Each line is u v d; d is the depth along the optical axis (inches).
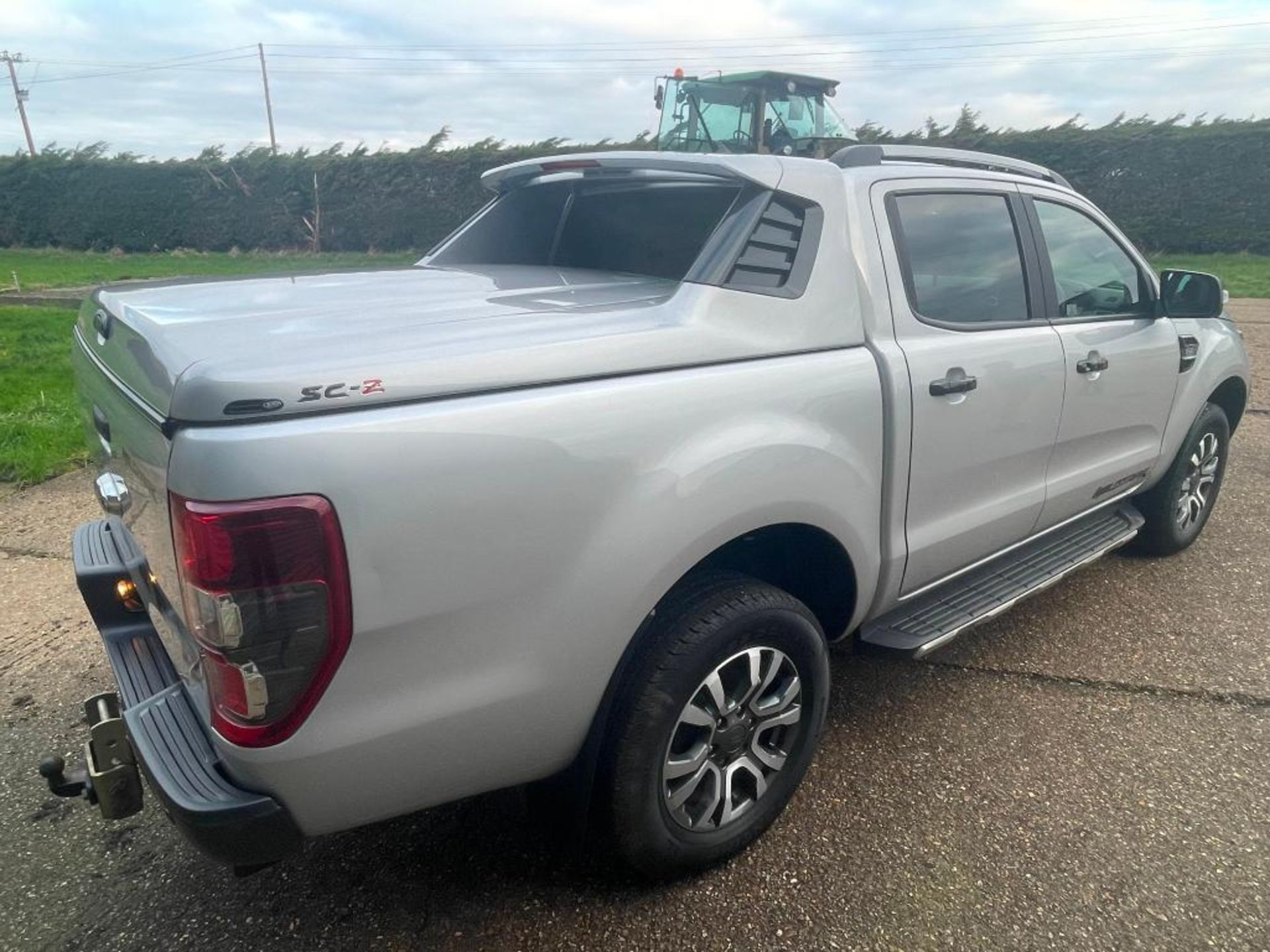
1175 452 169.6
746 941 90.9
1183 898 95.7
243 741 69.9
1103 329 143.9
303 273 125.7
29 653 148.4
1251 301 609.9
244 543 65.3
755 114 439.2
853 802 111.0
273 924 93.6
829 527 100.7
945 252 120.7
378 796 76.2
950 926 92.4
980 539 126.7
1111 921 92.8
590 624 81.2
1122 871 99.5
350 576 68.7
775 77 430.3
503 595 76.3
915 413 109.0
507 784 84.8
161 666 92.7
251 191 1250.6
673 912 94.6
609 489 80.7
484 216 148.4
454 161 1189.1
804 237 103.7
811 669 102.0
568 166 127.3
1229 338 182.1
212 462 65.2
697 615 90.1
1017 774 116.3
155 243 1284.4
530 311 90.7
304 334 79.4
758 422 92.0
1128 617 159.3
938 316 117.5
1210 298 150.6
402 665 73.1
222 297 98.6
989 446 121.8
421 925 93.3
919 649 114.5
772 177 103.8
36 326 510.9
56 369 374.3
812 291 101.9
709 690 92.7
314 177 1227.2
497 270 128.2
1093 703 132.7
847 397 101.3
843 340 104.0
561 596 79.4
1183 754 120.3
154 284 112.3
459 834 106.6
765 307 97.2
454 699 76.2
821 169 109.0
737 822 99.6
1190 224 979.9
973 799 111.5
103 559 104.1
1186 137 960.3
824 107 468.4
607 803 89.2
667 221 122.0
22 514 213.0
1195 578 175.5
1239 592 169.2
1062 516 145.6
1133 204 995.9
